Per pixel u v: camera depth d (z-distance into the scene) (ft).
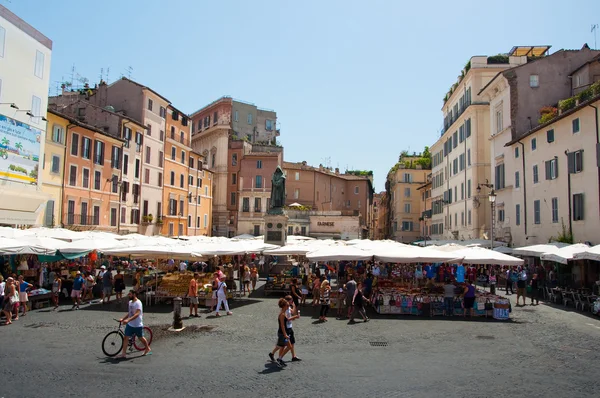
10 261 93.15
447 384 36.76
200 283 81.66
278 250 93.15
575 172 98.07
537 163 115.96
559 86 133.90
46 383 36.06
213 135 255.09
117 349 46.16
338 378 38.24
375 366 42.19
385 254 75.25
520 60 159.12
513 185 130.52
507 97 136.05
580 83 128.77
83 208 141.38
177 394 33.96
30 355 44.57
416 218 278.26
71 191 135.64
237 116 277.64
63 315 67.41
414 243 192.54
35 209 116.16
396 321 67.05
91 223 144.36
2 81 103.86
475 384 36.83
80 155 139.95
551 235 108.17
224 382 36.94
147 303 80.18
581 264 93.86
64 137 132.87
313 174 280.10
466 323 65.67
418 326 63.10
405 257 73.97
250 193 242.78
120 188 159.33
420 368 41.55
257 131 285.84
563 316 71.82
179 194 207.31
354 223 228.84
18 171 108.37
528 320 68.03
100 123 159.33
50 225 126.11
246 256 153.17
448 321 67.15
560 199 104.58
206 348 48.88
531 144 119.65
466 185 167.43
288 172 274.16
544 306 83.41
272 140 289.94
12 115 106.22
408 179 280.92
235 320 65.98
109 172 154.81
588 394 34.63
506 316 68.33
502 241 134.10
